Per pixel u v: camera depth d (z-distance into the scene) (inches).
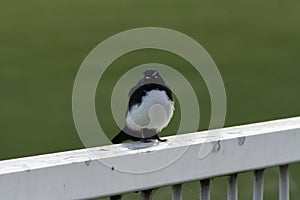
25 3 1541.6
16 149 754.8
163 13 1432.1
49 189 156.3
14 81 1052.5
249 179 448.1
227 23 1366.9
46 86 1024.2
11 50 1229.1
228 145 176.7
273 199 418.9
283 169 188.2
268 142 181.6
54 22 1395.2
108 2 1519.4
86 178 160.7
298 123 189.0
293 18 1381.6
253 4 1485.0
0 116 877.2
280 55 1152.8
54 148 752.3
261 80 1007.6
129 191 166.9
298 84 977.5
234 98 922.1
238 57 1154.0
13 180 152.3
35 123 843.4
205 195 179.0
